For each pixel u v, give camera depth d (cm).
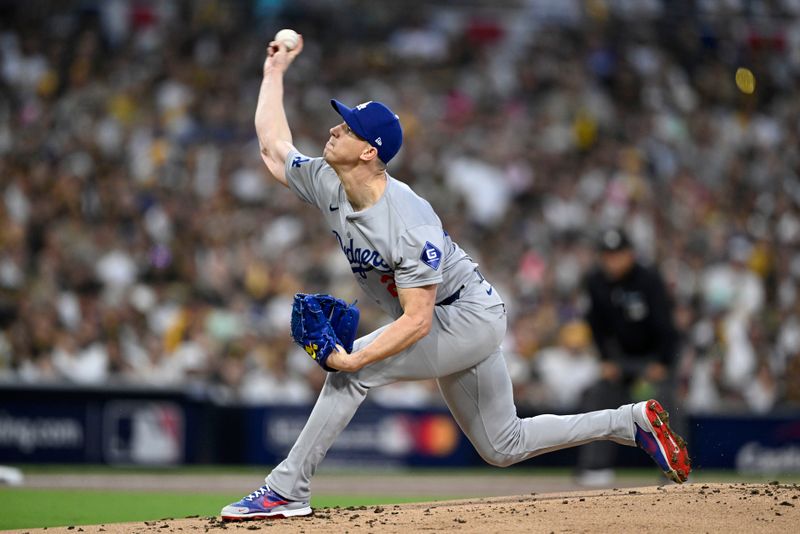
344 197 1928
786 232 6538
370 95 6819
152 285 4869
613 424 2059
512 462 2066
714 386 4950
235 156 5900
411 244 1836
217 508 2805
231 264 5066
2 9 6538
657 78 7362
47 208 5081
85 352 4344
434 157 6306
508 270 5531
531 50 7419
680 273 5672
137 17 6812
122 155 5719
